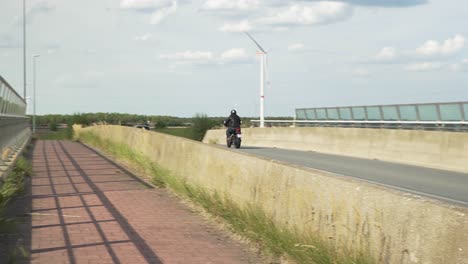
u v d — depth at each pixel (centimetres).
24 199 1305
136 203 1255
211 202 1086
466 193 1416
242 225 910
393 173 1875
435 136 2155
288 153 2856
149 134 1895
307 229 729
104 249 841
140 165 1889
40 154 2788
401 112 3150
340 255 647
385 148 2467
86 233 947
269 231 809
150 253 823
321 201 707
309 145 3183
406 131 2348
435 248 502
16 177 1497
